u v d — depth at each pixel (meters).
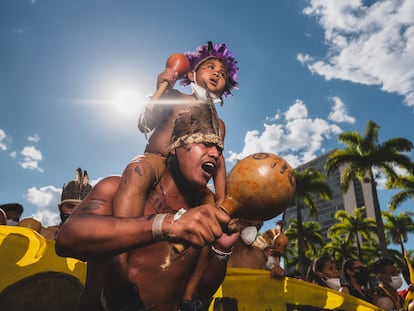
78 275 2.38
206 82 2.29
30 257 2.35
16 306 2.23
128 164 1.47
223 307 3.16
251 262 3.68
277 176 1.32
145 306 1.42
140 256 1.44
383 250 36.38
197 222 1.02
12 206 3.83
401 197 38.81
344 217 61.50
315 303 3.36
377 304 4.02
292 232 58.75
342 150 38.44
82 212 1.23
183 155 1.45
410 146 36.81
